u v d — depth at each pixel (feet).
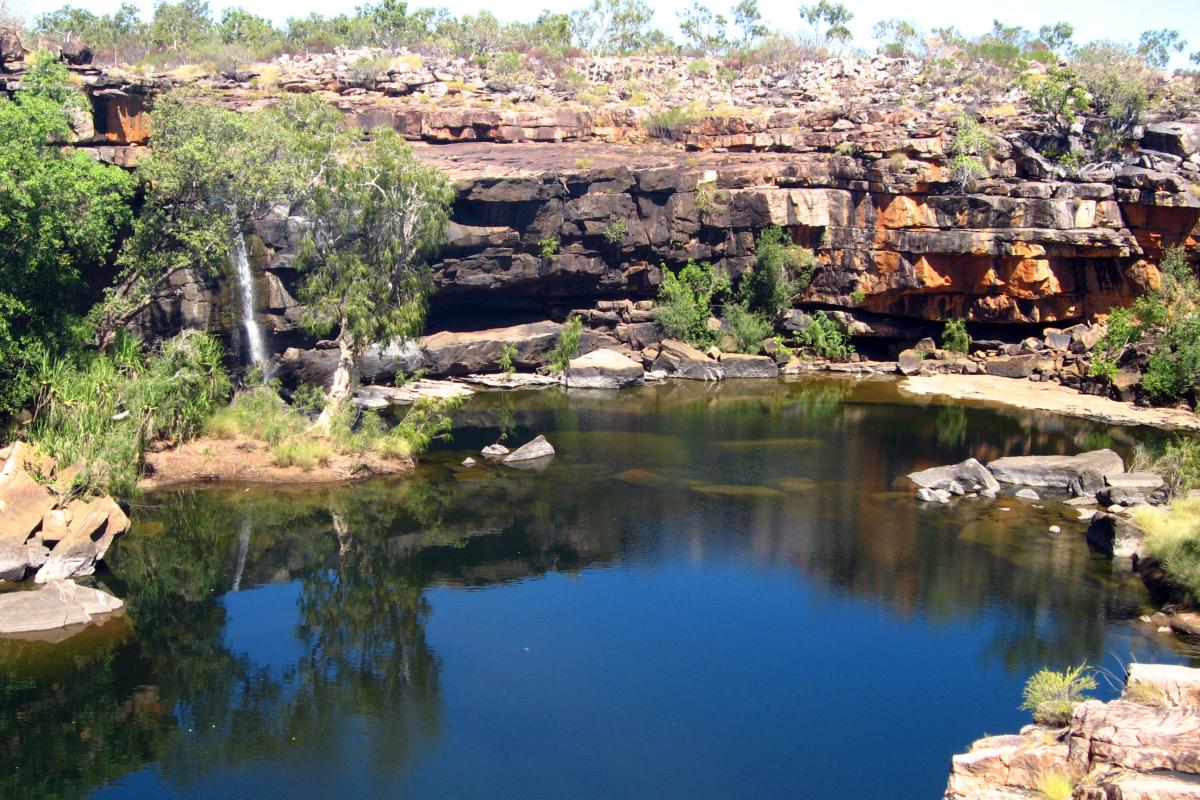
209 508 106.83
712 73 245.24
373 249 123.65
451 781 62.03
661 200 173.37
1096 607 85.46
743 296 182.70
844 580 91.30
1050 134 182.29
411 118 187.11
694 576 92.32
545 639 80.33
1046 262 169.99
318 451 117.91
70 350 112.47
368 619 83.46
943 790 61.36
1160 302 161.58
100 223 113.19
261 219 138.62
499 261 162.50
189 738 66.23
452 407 148.87
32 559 87.35
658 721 68.80
